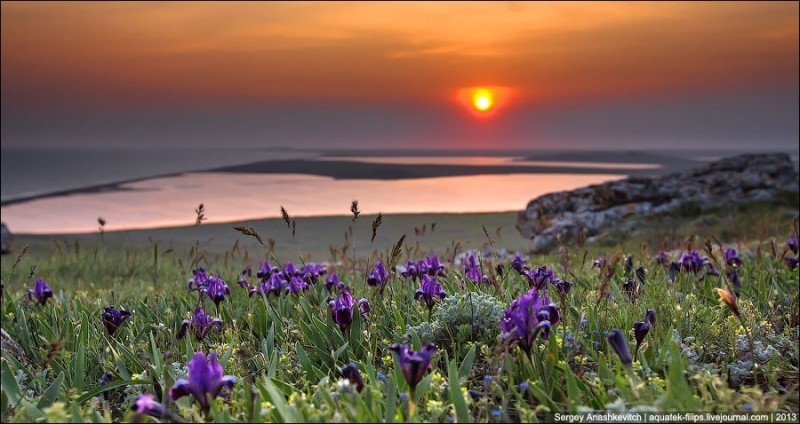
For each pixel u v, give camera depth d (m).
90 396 4.68
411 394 3.89
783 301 6.87
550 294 6.75
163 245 24.70
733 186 28.05
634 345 5.13
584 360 4.74
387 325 6.36
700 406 3.93
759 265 8.93
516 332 4.43
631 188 26.67
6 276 14.98
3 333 6.25
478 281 7.09
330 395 4.12
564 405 4.26
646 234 21.31
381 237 23.14
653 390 4.19
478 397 4.41
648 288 7.16
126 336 6.54
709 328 5.79
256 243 24.42
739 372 4.91
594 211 25.28
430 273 7.50
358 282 8.77
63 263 16.36
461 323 5.66
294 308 7.13
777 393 4.49
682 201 26.34
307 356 5.41
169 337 6.39
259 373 5.32
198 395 3.93
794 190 27.48
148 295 9.62
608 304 6.40
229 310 7.39
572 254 11.42
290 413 3.83
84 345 6.07
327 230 27.20
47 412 3.85
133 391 5.08
